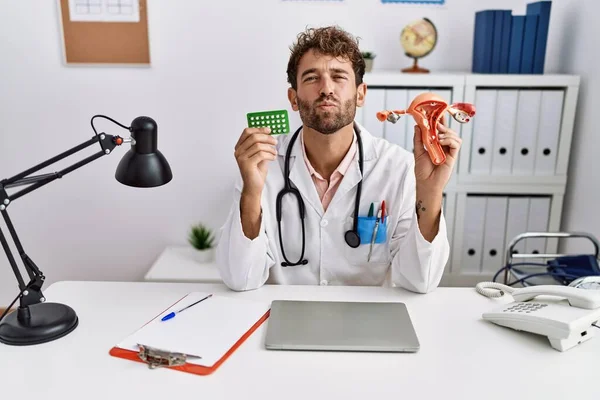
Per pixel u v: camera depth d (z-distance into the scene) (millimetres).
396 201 1421
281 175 1440
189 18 2213
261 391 864
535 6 2133
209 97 2299
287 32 2246
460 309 1167
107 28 2209
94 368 930
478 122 2127
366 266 1428
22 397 847
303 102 1254
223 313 1127
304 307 1152
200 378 900
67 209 2410
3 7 2182
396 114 1194
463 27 2309
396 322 1081
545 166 2176
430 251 1215
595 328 1073
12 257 1043
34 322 1036
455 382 891
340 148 1358
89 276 2504
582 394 858
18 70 2252
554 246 2262
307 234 1422
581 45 2131
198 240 2273
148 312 1140
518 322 1044
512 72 2148
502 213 2225
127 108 2301
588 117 2088
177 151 2359
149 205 2424
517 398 848
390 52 2316
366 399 843
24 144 2328
